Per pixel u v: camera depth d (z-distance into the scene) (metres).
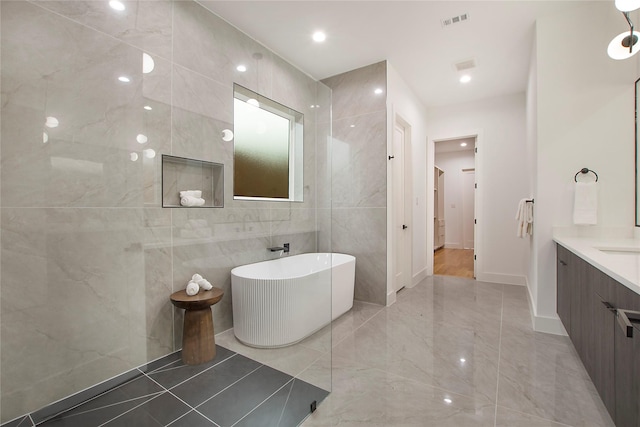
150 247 1.92
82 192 1.61
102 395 1.63
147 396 1.62
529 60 3.06
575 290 1.77
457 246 7.89
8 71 1.36
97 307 1.66
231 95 2.48
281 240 2.93
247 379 1.78
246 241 2.61
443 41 2.78
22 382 1.40
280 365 1.93
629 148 2.14
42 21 1.46
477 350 2.16
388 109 3.19
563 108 2.31
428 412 1.50
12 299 1.37
